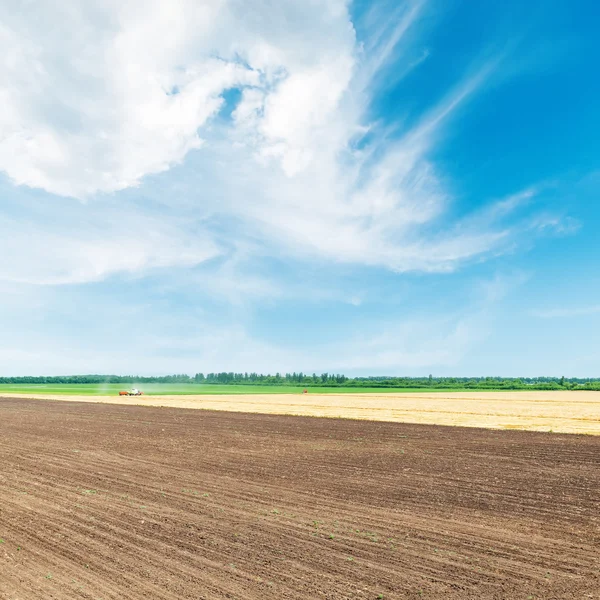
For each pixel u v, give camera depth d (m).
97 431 28.53
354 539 9.14
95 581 7.19
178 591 6.88
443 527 9.93
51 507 11.25
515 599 6.73
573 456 19.48
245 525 9.96
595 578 7.43
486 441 24.33
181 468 16.44
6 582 7.13
